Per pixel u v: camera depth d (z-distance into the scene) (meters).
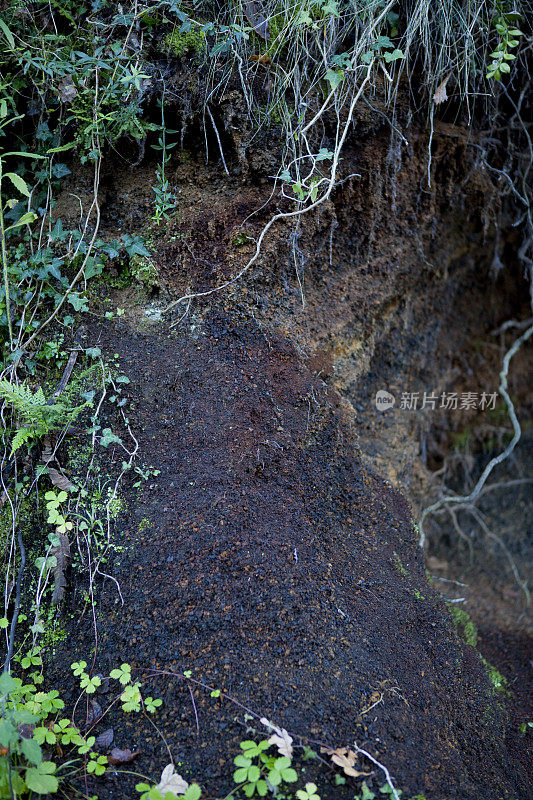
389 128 2.38
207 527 1.97
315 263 2.46
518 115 2.62
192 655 1.82
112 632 1.91
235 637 1.84
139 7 2.20
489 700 2.15
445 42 2.33
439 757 1.82
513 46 2.29
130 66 2.13
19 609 2.04
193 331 2.28
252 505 2.06
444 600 2.36
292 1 2.16
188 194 2.35
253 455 2.13
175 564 1.93
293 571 1.98
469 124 2.51
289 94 2.26
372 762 1.68
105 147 2.35
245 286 2.28
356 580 2.12
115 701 1.81
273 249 2.29
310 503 2.19
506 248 3.12
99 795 1.65
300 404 2.25
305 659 1.84
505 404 3.54
